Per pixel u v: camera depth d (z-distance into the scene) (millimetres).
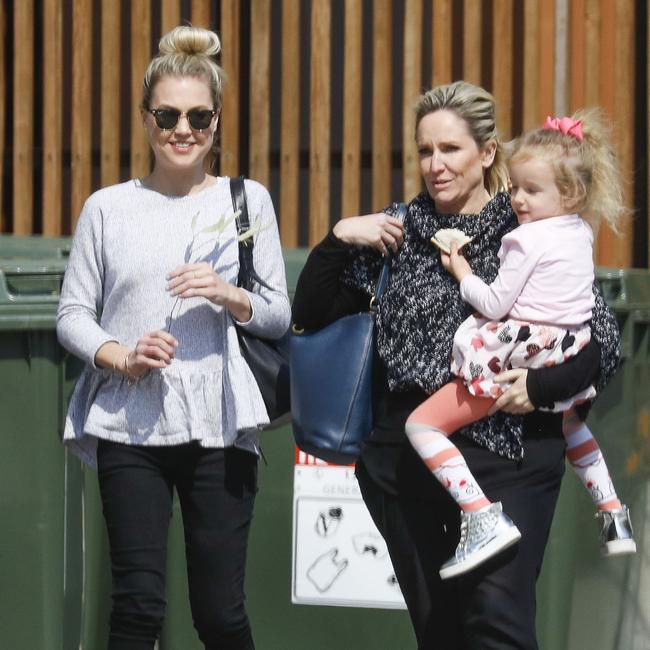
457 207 10539
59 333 11039
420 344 10188
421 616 10297
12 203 24109
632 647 14586
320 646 13094
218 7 23781
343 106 23891
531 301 9875
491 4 21906
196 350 10930
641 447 14172
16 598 12539
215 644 11102
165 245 11008
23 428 12398
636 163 21594
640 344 13812
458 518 10297
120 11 23266
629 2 21047
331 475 13023
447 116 10375
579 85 21266
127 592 10680
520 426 10023
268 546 13117
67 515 12711
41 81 23891
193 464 10945
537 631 12805
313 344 10711
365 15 24109
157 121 10977
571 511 12750
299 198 24078
